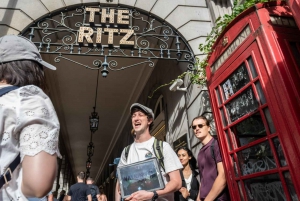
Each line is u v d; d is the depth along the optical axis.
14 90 0.96
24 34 4.14
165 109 5.98
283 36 2.17
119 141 13.66
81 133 14.47
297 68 2.02
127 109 10.87
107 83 8.94
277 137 1.98
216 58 3.04
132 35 4.27
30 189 0.77
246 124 2.39
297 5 1.85
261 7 2.32
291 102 1.84
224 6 4.83
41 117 0.88
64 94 9.64
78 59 7.30
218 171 2.59
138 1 4.74
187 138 4.36
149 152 2.14
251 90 2.33
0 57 1.03
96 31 4.24
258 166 2.19
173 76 5.41
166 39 4.50
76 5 4.52
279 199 1.96
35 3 4.38
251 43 2.32
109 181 16.92
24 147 0.82
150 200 1.87
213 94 3.02
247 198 2.31
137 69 8.00
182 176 2.89
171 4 4.86
